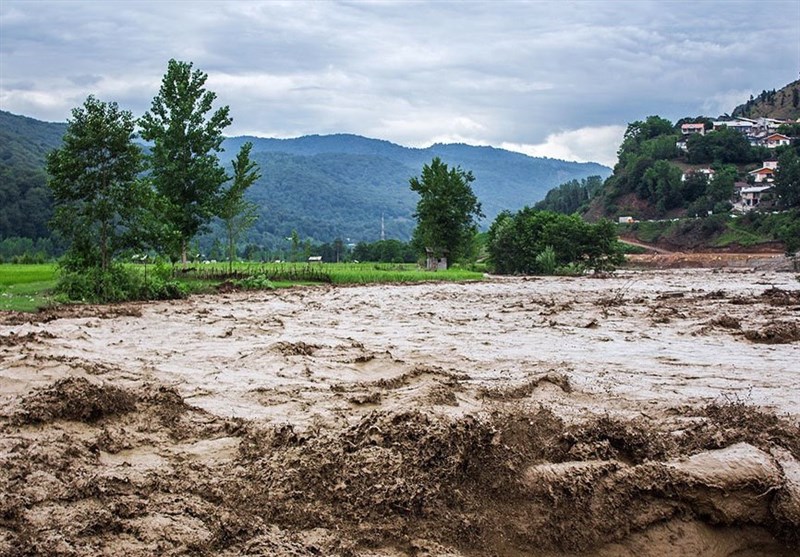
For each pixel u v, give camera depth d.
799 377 14.10
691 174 175.50
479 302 34.75
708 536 7.02
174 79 45.00
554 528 6.89
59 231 33.12
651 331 21.58
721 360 16.16
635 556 6.78
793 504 6.95
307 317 26.62
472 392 11.42
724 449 8.06
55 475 7.61
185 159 45.50
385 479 7.13
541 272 83.56
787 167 152.00
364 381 13.12
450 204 83.31
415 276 62.00
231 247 49.03
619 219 171.88
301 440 8.28
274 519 6.82
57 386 10.17
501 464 7.48
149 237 34.41
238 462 8.16
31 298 31.06
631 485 7.27
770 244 129.50
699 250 139.12
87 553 5.93
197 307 30.77
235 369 14.34
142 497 7.13
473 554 6.56
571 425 8.85
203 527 6.48
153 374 13.73
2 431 9.15
